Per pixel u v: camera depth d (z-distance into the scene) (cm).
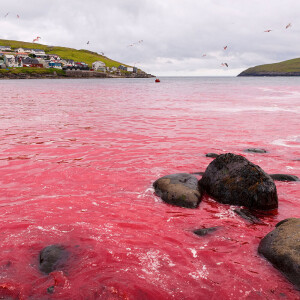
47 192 717
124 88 6481
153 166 924
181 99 3444
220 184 704
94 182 787
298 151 1091
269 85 7931
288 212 636
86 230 547
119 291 391
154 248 495
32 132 1406
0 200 668
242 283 411
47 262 445
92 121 1764
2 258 460
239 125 1645
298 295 387
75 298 378
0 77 14825
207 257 472
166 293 390
